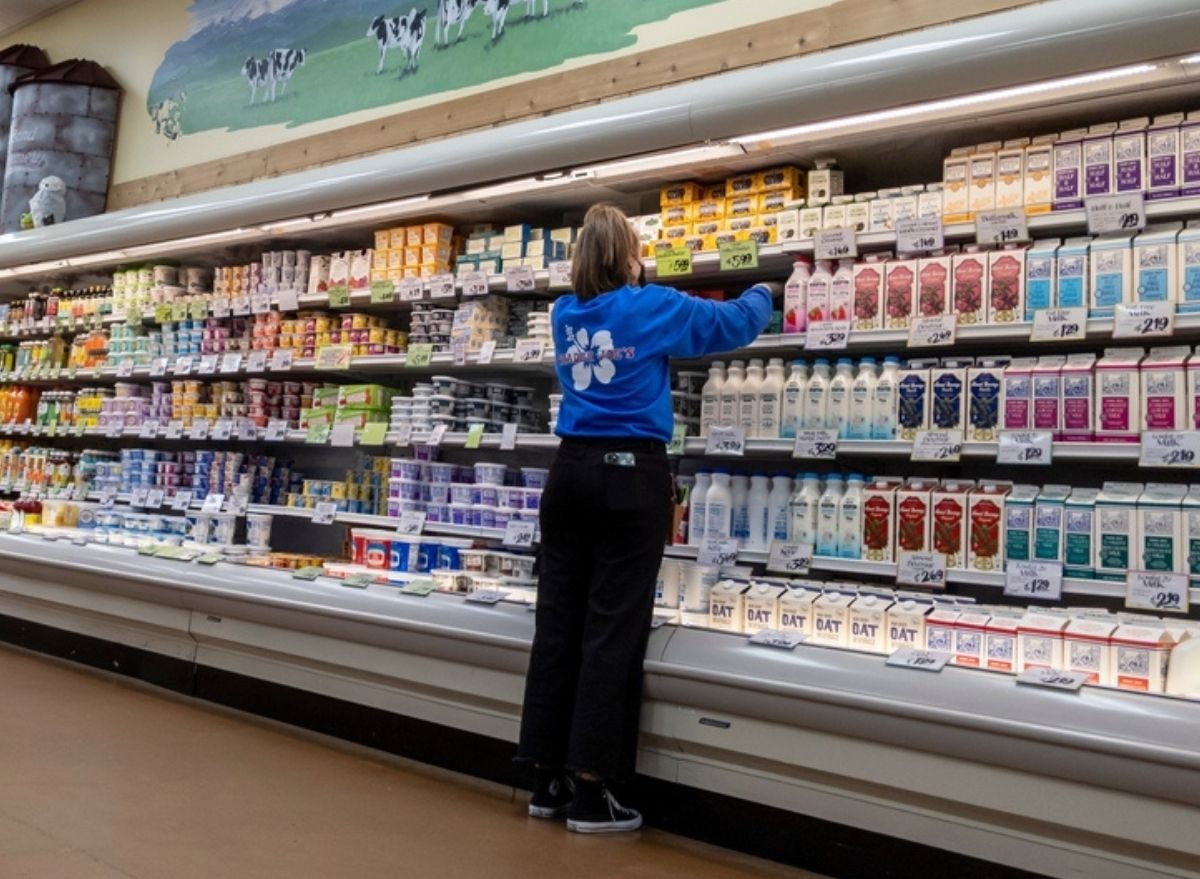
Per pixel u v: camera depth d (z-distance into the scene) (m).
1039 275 2.79
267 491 4.92
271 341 4.73
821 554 3.05
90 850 2.42
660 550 2.84
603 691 2.75
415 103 5.32
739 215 3.37
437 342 4.12
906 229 2.95
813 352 3.44
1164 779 2.12
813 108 2.82
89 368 5.69
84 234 5.16
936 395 2.91
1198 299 2.57
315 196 4.06
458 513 3.96
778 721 2.66
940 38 2.62
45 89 6.89
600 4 4.58
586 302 2.94
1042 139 2.86
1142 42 2.33
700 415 3.46
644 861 2.63
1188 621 2.62
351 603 3.62
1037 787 2.29
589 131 3.24
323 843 2.60
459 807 3.00
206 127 6.43
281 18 6.07
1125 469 3.12
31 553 4.93
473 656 3.26
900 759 2.48
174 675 4.39
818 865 2.62
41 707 3.91
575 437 2.88
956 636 2.66
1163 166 2.66
